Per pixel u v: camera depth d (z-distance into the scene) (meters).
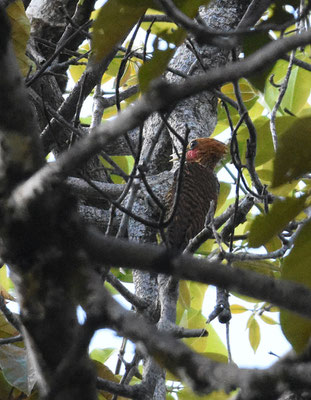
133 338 3.64
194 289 12.47
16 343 9.02
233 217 7.78
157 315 8.78
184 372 3.51
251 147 7.22
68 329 4.23
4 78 3.91
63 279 4.02
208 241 11.80
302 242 4.52
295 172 4.49
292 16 5.89
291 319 4.41
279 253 6.96
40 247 4.00
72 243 3.94
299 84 9.97
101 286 3.97
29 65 8.85
